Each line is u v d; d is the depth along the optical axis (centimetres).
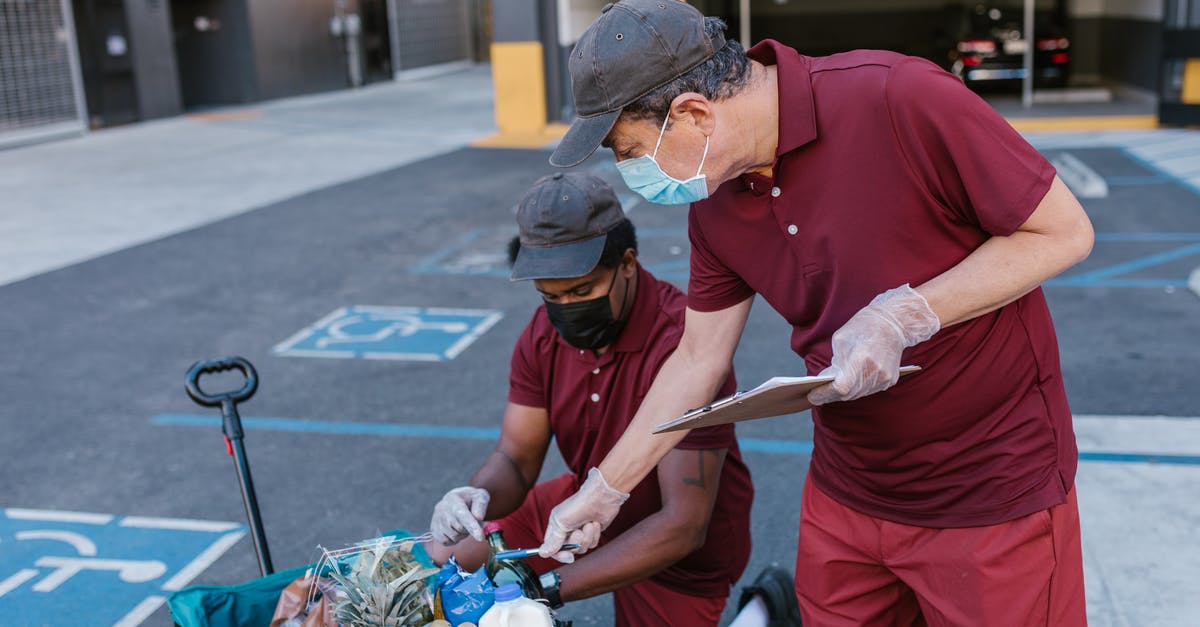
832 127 178
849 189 178
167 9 1866
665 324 248
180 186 1227
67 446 494
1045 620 194
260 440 494
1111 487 394
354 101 2133
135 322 697
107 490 445
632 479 215
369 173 1288
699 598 266
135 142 1602
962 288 169
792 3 2102
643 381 246
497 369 585
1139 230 852
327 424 512
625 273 241
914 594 216
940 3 2038
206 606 211
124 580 372
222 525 411
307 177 1270
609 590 232
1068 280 713
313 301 739
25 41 1570
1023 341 185
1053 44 1661
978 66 1656
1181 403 484
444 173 1272
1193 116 1328
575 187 236
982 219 169
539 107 1590
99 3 1719
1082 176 1011
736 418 179
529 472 270
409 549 212
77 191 1208
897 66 174
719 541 263
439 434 495
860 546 208
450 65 2848
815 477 218
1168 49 1346
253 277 809
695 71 174
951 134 167
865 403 191
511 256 253
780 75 178
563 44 1589
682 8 175
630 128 178
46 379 589
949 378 183
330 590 207
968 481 189
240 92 2066
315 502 427
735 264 201
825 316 192
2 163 1422
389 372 586
